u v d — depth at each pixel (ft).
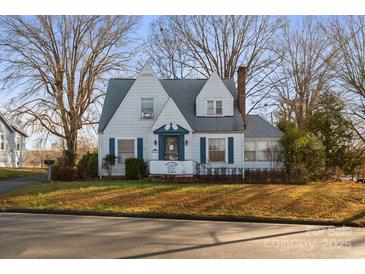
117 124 87.51
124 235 35.32
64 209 49.88
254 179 76.13
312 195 56.13
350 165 83.20
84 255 28.14
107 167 84.94
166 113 85.81
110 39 116.67
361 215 46.42
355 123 100.99
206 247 30.89
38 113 109.40
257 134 91.71
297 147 75.51
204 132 87.66
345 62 100.53
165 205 51.37
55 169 80.23
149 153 85.87
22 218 45.11
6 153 145.59
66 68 114.52
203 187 62.39
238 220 46.06
